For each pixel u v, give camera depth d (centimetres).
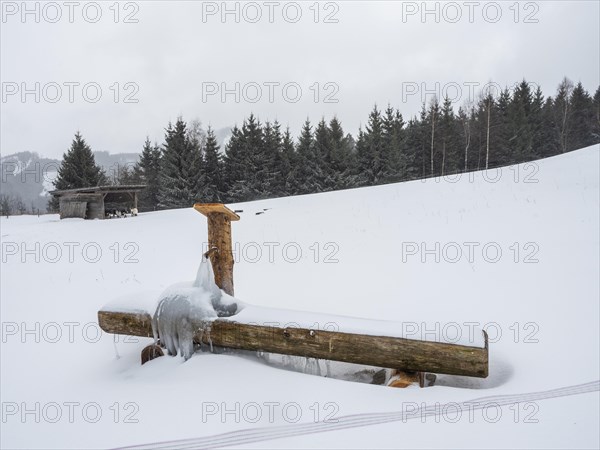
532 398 302
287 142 4025
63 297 659
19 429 297
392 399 306
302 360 391
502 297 531
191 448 254
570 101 4891
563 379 330
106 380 385
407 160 4003
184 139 3884
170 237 1184
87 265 869
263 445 253
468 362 310
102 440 271
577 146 4606
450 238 865
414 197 1436
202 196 3747
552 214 930
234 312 404
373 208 1352
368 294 600
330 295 611
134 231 1304
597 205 948
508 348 400
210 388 328
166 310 397
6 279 773
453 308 515
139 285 716
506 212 1013
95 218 1702
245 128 3988
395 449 244
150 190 4259
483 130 4231
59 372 416
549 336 414
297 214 1434
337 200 1655
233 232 1204
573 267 606
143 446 260
